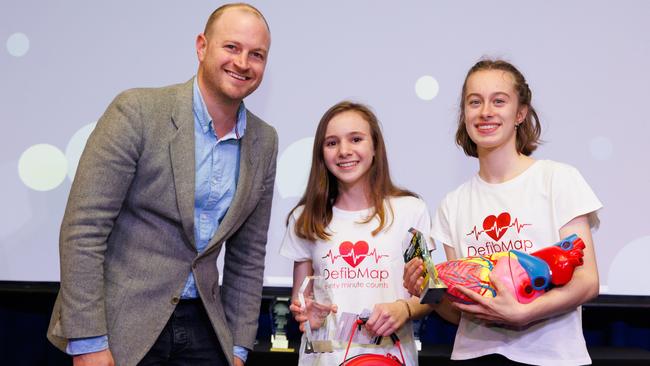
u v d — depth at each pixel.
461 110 1.98
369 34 2.77
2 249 2.68
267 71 2.76
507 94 1.81
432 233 1.93
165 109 1.63
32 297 2.77
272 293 2.68
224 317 1.76
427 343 2.76
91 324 1.50
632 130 2.71
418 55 2.76
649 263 2.66
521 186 1.79
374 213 1.96
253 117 1.83
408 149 2.72
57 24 2.77
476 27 2.76
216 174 1.68
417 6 2.77
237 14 1.66
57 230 2.69
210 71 1.64
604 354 2.52
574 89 2.73
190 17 2.77
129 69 2.75
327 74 2.76
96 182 1.53
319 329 1.83
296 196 2.71
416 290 1.73
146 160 1.60
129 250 1.62
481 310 1.62
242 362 1.81
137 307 1.59
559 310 1.64
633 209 2.68
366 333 1.86
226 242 1.92
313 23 2.77
